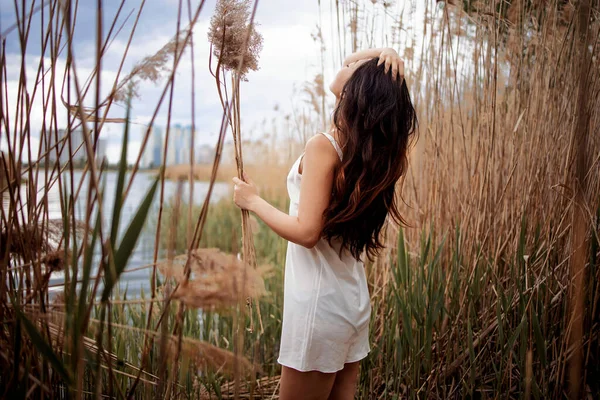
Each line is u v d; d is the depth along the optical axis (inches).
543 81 78.2
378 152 50.3
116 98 37.5
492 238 79.4
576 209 61.9
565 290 67.8
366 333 56.7
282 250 119.7
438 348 70.3
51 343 39.0
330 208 50.0
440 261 79.1
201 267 34.4
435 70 86.7
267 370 89.3
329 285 51.2
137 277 148.1
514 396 70.7
